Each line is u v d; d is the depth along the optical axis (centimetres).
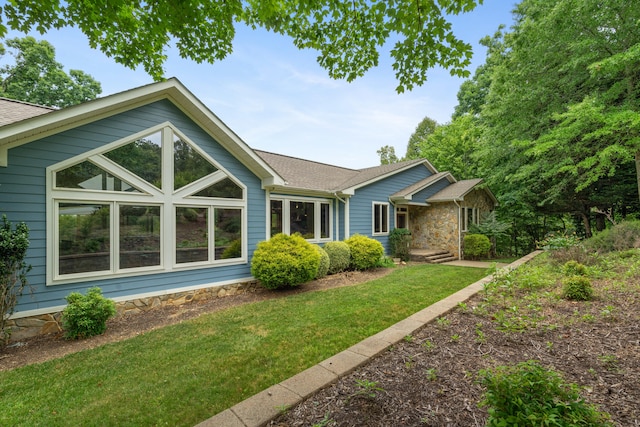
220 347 398
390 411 224
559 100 991
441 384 256
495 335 356
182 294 637
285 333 439
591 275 584
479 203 1523
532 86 1016
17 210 463
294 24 365
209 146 691
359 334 425
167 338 439
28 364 371
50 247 488
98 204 539
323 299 632
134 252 577
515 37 988
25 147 471
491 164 1357
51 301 488
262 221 795
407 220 1410
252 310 569
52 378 331
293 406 236
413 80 361
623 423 197
